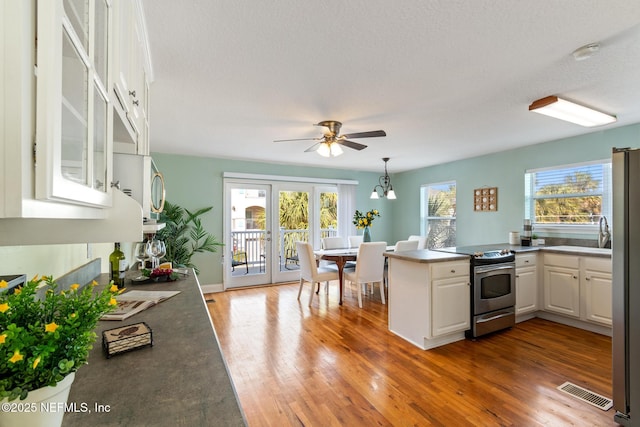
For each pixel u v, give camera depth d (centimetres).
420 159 526
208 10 148
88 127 69
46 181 48
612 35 167
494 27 161
